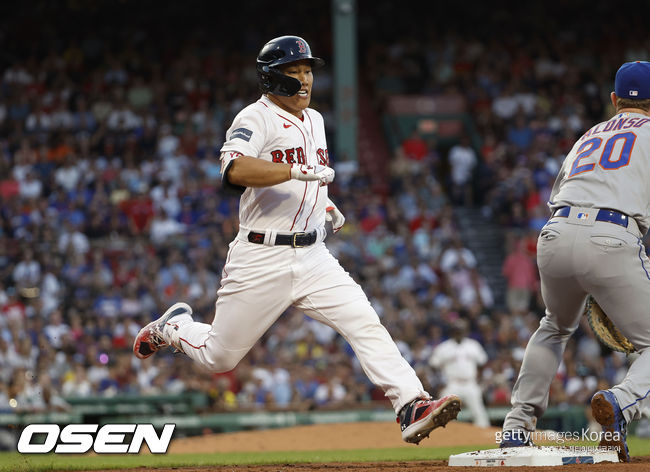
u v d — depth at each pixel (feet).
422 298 197.16
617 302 58.13
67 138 251.19
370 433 106.32
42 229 206.18
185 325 60.95
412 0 334.44
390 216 225.15
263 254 55.98
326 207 61.52
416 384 55.16
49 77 284.20
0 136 258.78
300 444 101.60
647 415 113.70
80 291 192.13
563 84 294.25
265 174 52.80
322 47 319.27
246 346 57.93
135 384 157.28
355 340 55.93
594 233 57.67
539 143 258.57
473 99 288.51
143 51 307.78
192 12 327.47
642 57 314.14
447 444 100.99
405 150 266.16
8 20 315.37
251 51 314.76
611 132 60.85
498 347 179.42
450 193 261.03
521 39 320.09
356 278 199.31
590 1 334.03
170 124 267.39
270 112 55.77
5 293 190.08
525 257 214.48
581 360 164.86
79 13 320.50
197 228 213.66
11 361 152.87
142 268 197.47
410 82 308.40
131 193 226.58
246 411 140.46
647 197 59.00
